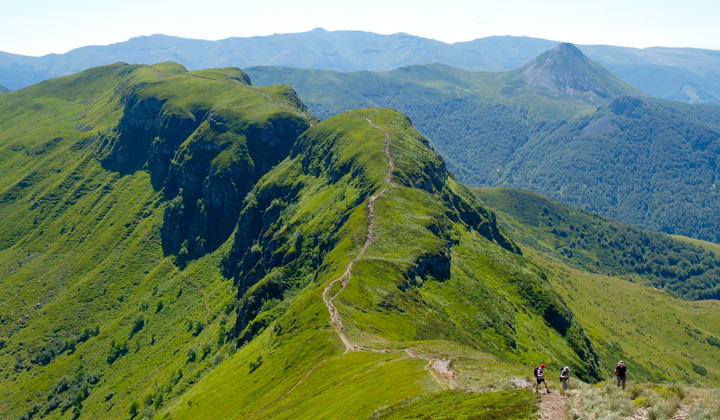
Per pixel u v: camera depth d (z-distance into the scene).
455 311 135.00
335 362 86.25
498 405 41.56
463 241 185.50
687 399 34.56
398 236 155.62
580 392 40.41
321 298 117.31
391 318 112.44
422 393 54.84
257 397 96.81
